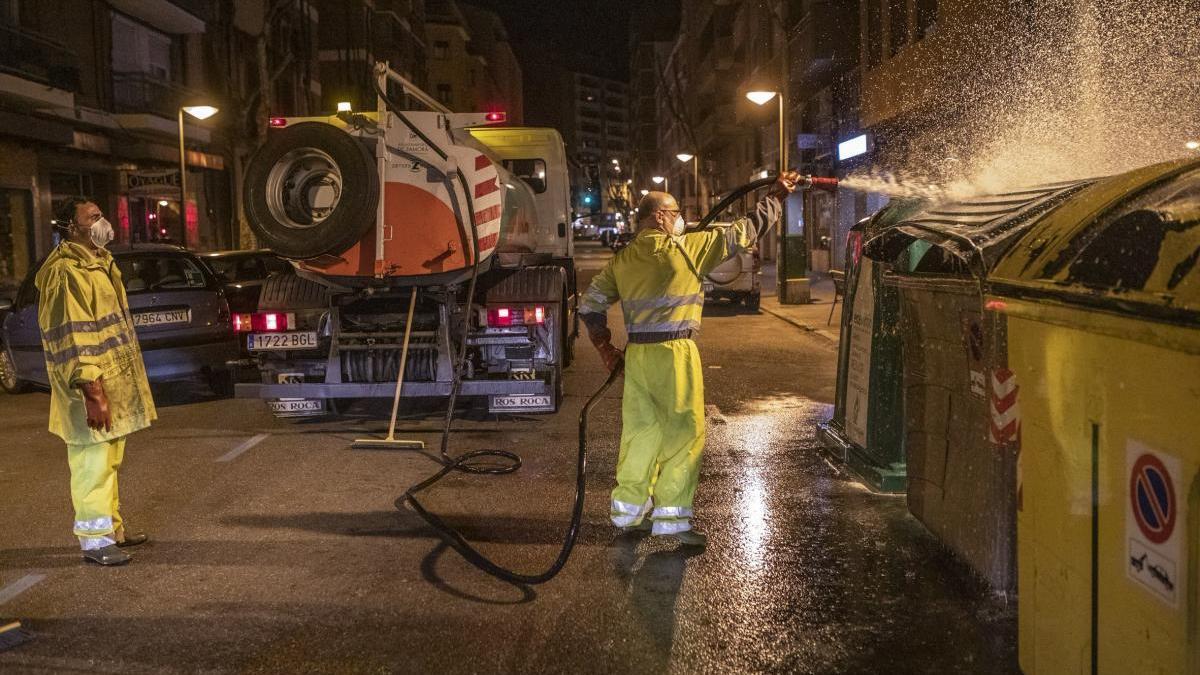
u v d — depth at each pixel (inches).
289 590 181.9
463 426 341.7
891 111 891.4
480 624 165.0
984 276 149.3
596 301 207.2
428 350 323.9
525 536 214.2
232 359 415.2
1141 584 109.5
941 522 195.2
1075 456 124.2
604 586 182.7
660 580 185.5
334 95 1871.3
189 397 420.5
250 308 453.7
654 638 158.9
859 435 261.7
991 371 166.1
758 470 272.4
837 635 159.3
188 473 275.9
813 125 1262.3
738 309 795.4
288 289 334.0
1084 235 130.6
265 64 984.9
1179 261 104.0
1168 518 103.7
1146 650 108.7
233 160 1138.0
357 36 1879.9
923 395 202.7
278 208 299.0
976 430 176.9
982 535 175.3
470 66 3550.7
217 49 1196.5
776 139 1523.1
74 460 197.5
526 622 165.8
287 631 162.6
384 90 296.2
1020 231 150.4
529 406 337.4
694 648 154.9
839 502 238.1
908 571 188.4
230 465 285.4
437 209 309.3
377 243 305.3
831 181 209.9
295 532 218.7
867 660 150.2
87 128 927.0
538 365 336.5
